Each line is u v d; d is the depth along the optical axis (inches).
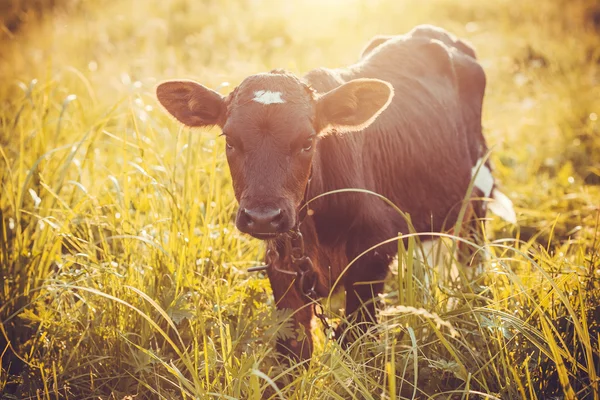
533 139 309.1
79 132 215.3
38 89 208.8
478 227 206.7
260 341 144.8
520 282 127.4
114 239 173.3
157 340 146.5
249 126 132.8
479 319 133.0
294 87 137.5
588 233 197.3
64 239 184.4
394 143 170.6
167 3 539.5
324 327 146.3
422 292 141.2
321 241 153.0
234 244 179.9
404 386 131.3
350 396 127.7
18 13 441.1
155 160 205.2
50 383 137.7
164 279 155.8
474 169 209.5
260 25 496.7
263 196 128.4
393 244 161.2
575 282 144.3
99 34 409.1
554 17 515.8
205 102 145.2
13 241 169.9
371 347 132.5
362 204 152.6
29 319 152.4
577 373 127.8
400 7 550.0
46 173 188.2
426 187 182.9
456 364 124.6
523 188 258.4
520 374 127.6
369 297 156.3
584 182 273.9
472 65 211.2
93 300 151.4
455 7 549.6
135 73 280.8
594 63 405.7
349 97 140.6
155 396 136.8
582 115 324.8
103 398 133.9
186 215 170.9
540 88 366.0
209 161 192.4
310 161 136.8
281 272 147.3
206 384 127.4
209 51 409.1
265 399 135.5
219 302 146.0
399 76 183.3
